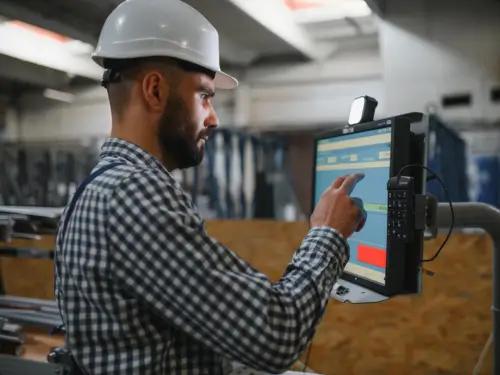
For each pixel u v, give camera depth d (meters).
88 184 0.72
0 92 6.68
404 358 1.78
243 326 0.62
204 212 4.11
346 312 1.83
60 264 0.75
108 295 0.66
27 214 1.36
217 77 0.98
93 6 3.48
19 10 3.32
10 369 0.88
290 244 1.90
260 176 4.69
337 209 0.77
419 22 3.80
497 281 1.04
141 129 0.75
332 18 4.35
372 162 0.96
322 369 1.85
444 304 1.74
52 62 4.93
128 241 0.64
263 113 5.54
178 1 0.80
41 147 6.43
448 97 4.01
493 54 3.79
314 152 1.28
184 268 0.63
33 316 1.34
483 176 4.36
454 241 1.73
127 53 0.74
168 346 0.69
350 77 5.21
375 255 0.93
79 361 0.69
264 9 3.84
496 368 1.04
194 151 0.79
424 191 0.84
